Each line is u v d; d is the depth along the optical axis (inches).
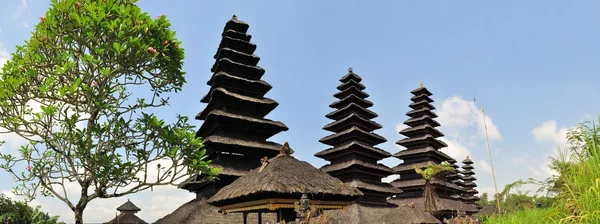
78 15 770.2
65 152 789.2
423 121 2509.8
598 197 225.8
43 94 770.8
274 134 1489.9
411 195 2226.9
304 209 509.0
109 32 782.5
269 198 620.1
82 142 773.3
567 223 252.5
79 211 785.6
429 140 2401.6
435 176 1899.6
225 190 766.5
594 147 248.5
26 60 797.2
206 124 1417.3
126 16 815.1
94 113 812.6
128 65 818.2
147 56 818.8
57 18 772.0
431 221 1230.3
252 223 1095.6
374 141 1996.8
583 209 238.4
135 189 824.3
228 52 1542.8
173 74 896.3
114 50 781.9
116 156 814.5
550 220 278.8
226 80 1469.0
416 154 2367.1
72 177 808.3
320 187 666.2
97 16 788.0
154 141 831.7
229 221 1084.5
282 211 642.8
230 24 1628.9
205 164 865.5
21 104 784.3
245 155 1363.2
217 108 1465.3
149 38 842.2
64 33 792.3
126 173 796.6
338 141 1943.9
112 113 818.8
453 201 2151.8
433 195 1744.6
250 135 1433.3
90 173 805.9
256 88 1529.3
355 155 1802.4
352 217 1397.6
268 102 1469.0
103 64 796.0
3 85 745.0
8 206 1184.8
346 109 1988.2
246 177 751.1
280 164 702.5
